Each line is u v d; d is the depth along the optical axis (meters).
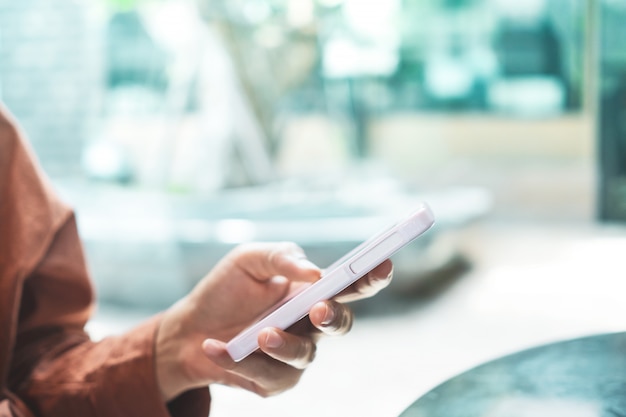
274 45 5.80
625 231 4.38
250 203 4.52
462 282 3.71
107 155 5.51
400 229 0.50
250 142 5.46
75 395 0.66
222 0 5.45
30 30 5.74
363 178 6.01
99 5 5.62
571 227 4.93
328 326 0.52
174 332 0.67
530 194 5.89
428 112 6.63
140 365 0.66
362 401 2.25
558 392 0.56
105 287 3.64
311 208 4.30
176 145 5.43
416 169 6.65
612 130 4.00
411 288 3.53
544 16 6.12
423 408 0.56
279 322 0.54
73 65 5.71
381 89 6.64
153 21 5.55
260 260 0.64
